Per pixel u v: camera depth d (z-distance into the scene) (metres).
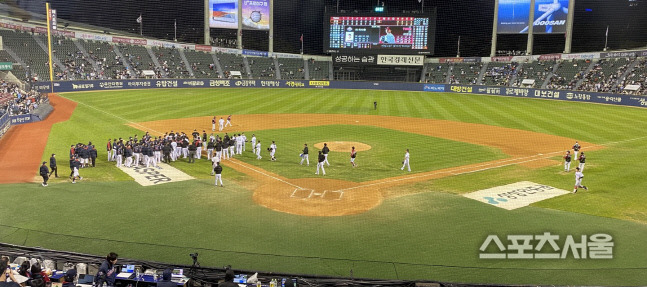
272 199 22.08
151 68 77.06
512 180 25.89
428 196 22.78
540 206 21.39
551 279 14.22
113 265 11.59
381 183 25.06
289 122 46.50
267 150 33.38
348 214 20.09
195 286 12.19
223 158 30.55
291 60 89.81
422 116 52.09
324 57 91.50
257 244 16.64
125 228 17.95
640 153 33.50
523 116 52.50
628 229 18.56
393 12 78.81
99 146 33.53
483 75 82.50
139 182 24.61
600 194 23.33
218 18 85.75
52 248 15.81
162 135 38.41
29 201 21.03
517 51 87.25
